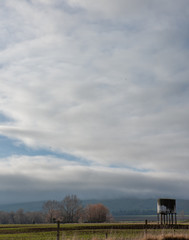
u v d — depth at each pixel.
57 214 158.50
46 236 46.62
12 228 63.44
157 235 37.31
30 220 190.75
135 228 60.53
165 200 78.69
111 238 36.91
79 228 61.38
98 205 164.00
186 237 35.94
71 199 164.12
